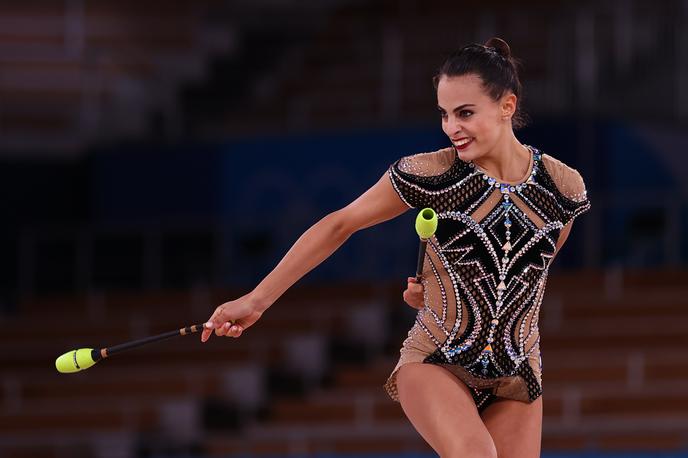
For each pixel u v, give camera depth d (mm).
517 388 10711
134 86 40781
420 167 10453
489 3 39688
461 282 10430
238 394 31703
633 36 36312
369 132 35188
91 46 40562
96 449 30969
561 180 10586
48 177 39031
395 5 40844
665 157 33062
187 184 37375
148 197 37906
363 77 38906
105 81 40469
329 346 32562
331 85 39188
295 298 34250
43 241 38656
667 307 30812
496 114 10125
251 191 36531
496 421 10781
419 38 38438
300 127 36375
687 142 33438
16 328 35438
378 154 35031
